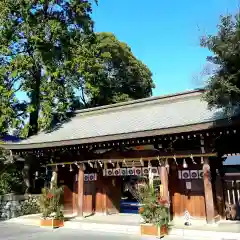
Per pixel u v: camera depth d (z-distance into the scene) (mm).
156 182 13070
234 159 18141
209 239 9812
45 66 18406
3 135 18672
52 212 13734
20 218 15906
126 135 12469
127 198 26203
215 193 12938
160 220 10570
